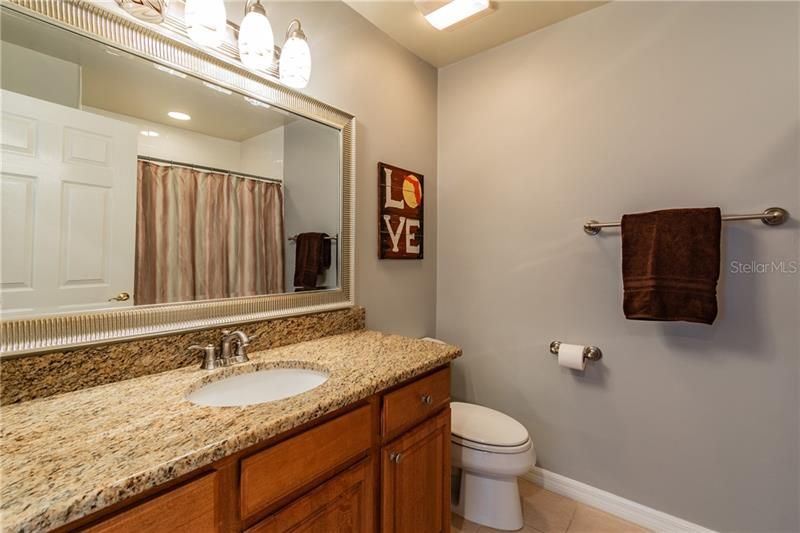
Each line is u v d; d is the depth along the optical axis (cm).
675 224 141
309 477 85
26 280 86
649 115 155
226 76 121
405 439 114
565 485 177
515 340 194
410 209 201
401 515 112
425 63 213
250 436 71
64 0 90
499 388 200
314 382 116
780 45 129
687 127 147
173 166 112
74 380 91
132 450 64
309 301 149
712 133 142
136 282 104
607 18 165
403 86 197
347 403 92
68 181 93
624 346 162
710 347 144
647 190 156
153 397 88
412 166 203
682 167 148
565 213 177
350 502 96
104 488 54
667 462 153
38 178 88
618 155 163
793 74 128
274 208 138
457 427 159
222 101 123
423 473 122
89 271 96
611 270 165
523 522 158
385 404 106
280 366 119
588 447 172
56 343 89
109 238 99
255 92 129
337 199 160
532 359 189
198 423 74
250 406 83
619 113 162
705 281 135
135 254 104
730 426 140
